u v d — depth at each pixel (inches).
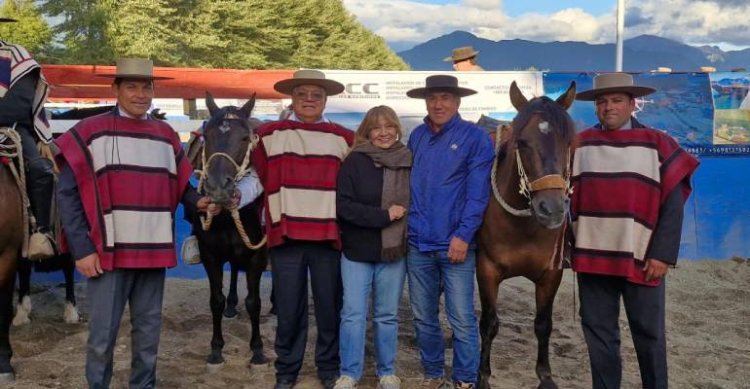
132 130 143.6
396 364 192.9
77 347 201.9
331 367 168.9
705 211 319.3
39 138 179.3
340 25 1461.6
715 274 301.9
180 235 293.7
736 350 209.5
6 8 839.1
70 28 789.2
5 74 170.6
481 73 294.8
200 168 187.0
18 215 169.2
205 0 876.0
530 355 204.7
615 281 149.0
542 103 144.3
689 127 313.1
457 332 160.7
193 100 298.0
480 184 155.4
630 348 209.8
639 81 311.0
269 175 161.6
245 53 960.9
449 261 158.4
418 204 159.0
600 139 146.8
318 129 163.5
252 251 182.9
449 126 159.5
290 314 161.5
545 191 136.9
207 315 240.7
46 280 288.7
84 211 139.6
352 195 156.6
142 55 780.6
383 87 292.7
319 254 162.6
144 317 148.8
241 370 186.2
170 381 177.0
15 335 212.4
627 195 141.1
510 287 288.5
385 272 159.6
